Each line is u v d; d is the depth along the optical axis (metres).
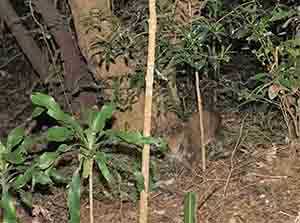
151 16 3.21
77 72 6.07
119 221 4.59
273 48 4.18
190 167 5.07
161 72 4.32
